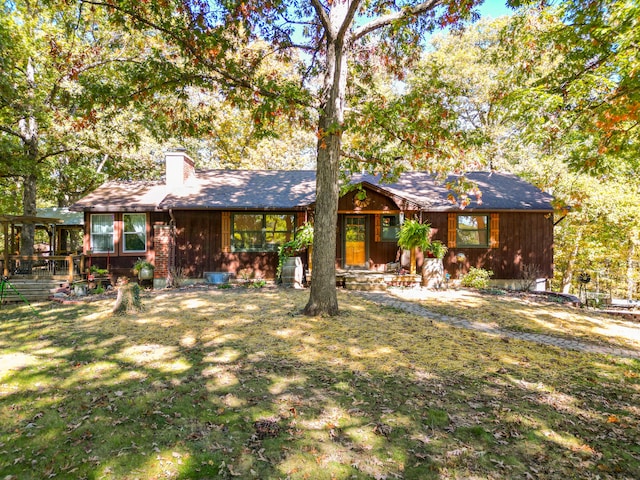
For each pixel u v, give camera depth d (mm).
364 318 8422
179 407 4227
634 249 20750
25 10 14234
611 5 8102
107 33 14781
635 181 18203
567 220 19875
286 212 14688
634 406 4465
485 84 22531
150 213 15133
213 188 15547
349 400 4426
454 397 4555
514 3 8148
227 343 6484
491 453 3465
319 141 8531
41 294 11758
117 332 7180
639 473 3215
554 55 10359
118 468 3211
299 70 10680
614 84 7781
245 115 23641
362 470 3199
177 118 9547
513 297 11906
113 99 8516
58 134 16344
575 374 5441
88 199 15234
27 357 5812
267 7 8320
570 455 3463
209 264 14586
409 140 9508
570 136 9102
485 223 14688
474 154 9586
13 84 14266
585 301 13547
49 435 3682
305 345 6426
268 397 4480
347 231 15023
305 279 13734
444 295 11789
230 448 3492
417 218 13914
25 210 16344
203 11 8062
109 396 4477
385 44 10484
